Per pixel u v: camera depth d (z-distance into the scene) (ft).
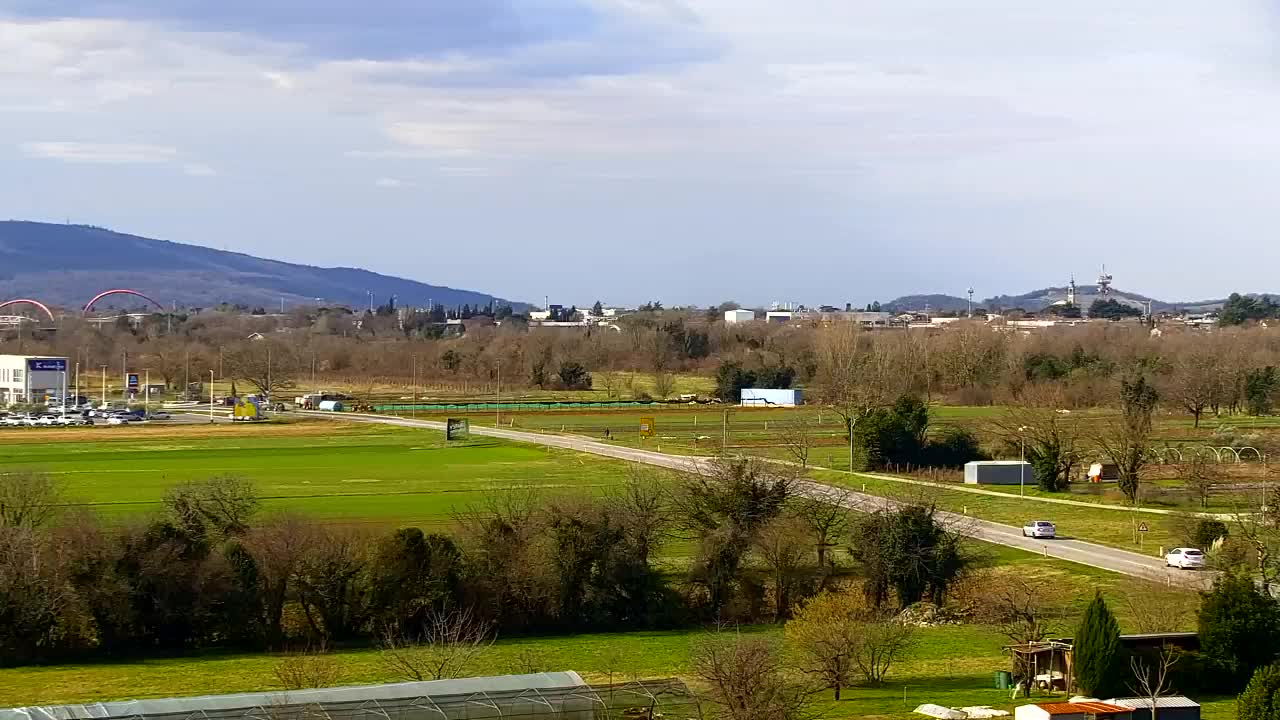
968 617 308.60
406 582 294.05
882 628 258.78
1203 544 359.66
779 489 348.38
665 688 215.92
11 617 271.90
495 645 289.12
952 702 232.12
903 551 319.06
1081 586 323.98
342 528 334.24
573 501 338.54
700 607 320.09
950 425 643.45
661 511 355.97
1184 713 212.02
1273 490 405.59
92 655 279.08
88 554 282.97
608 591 310.65
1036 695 236.22
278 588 291.17
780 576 319.88
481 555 309.42
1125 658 228.63
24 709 195.00
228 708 196.54
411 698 202.18
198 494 341.82
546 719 204.23
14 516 324.19
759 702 205.87
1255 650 235.61
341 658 271.69
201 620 286.66
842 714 223.71
